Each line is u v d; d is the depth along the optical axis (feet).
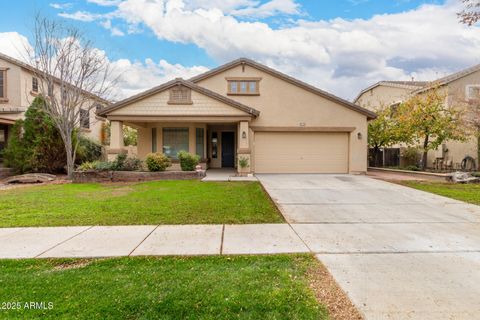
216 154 64.80
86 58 51.34
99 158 64.39
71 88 50.29
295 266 13.24
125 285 11.38
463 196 30.78
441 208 25.34
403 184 39.37
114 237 17.24
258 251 15.05
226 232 18.24
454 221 21.09
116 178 44.21
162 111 48.08
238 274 12.35
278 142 53.42
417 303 10.17
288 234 17.92
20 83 56.65
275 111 53.42
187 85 47.85
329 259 14.02
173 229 18.83
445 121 49.96
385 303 10.19
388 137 61.67
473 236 17.54
